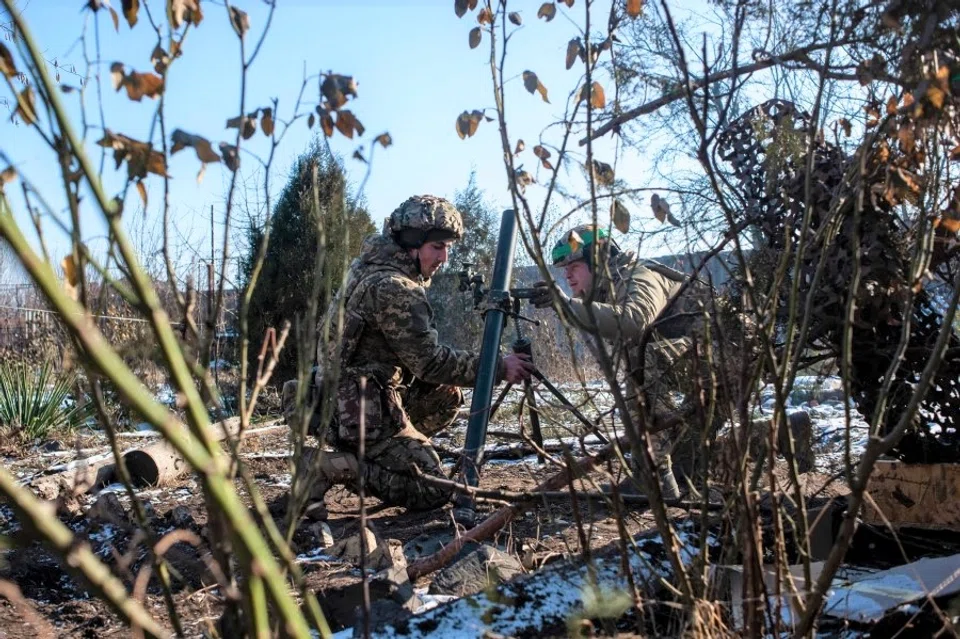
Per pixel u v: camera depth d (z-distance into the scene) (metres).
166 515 3.99
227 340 7.73
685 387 1.94
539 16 1.80
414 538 3.66
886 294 2.31
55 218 1.04
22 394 6.84
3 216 0.70
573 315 1.53
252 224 10.11
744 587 1.50
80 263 1.09
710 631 1.47
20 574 3.09
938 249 2.31
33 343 8.31
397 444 4.09
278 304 10.13
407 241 4.27
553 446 5.30
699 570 1.56
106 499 3.90
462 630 1.67
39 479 4.79
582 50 1.69
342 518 4.21
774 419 1.50
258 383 1.34
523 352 3.93
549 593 1.80
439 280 15.66
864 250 2.29
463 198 16.09
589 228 2.00
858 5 1.70
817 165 2.32
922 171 1.79
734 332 2.16
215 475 0.83
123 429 6.80
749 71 1.85
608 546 2.00
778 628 1.47
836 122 2.26
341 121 1.43
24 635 2.61
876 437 1.36
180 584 2.96
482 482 4.59
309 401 4.11
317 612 1.13
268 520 1.16
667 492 3.11
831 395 6.47
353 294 4.14
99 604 2.86
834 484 3.34
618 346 1.66
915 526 2.51
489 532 2.71
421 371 4.11
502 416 5.85
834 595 1.81
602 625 1.69
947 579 1.77
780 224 2.35
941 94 1.45
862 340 2.46
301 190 10.05
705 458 1.58
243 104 1.35
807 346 2.53
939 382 2.49
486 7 1.63
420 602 2.37
